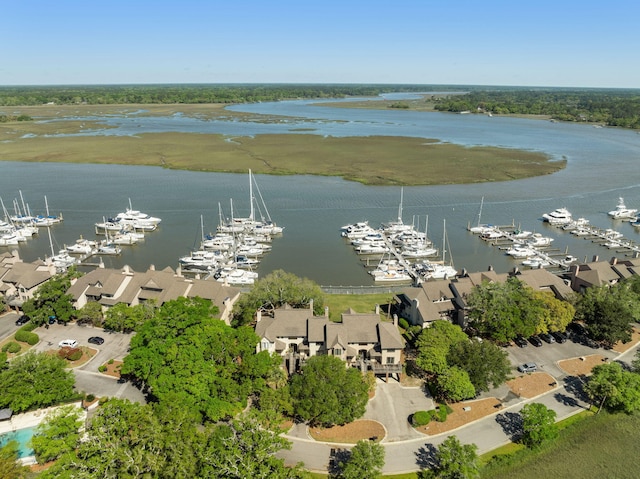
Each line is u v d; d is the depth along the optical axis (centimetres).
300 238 19138
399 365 9644
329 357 8812
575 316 11656
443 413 8644
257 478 6494
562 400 9219
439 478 7181
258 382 8675
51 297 11562
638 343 11169
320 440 8181
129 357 8962
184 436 7119
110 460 6475
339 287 14462
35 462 7538
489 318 10594
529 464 7750
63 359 9688
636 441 8206
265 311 11319
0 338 11212
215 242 17912
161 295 11781
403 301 12162
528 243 18438
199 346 8800
